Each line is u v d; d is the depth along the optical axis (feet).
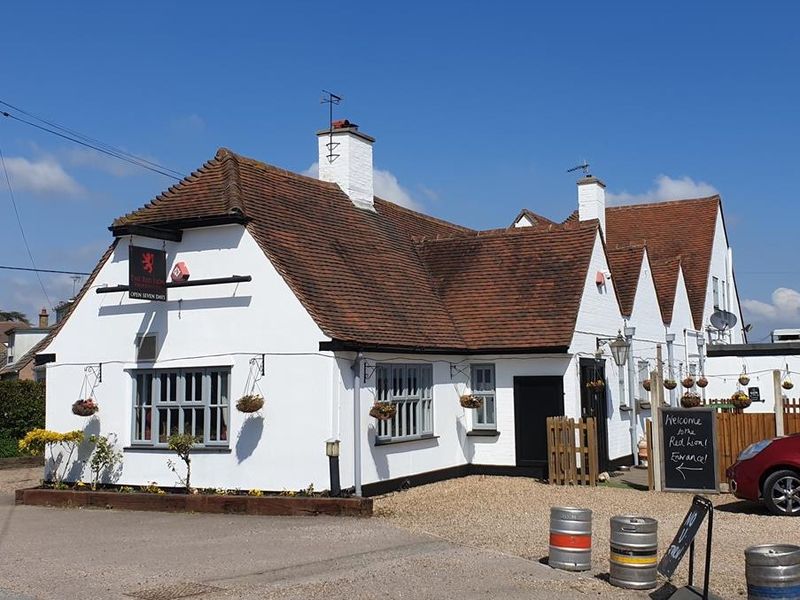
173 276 57.26
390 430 57.67
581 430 60.13
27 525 47.83
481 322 67.46
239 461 53.93
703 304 110.11
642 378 82.58
